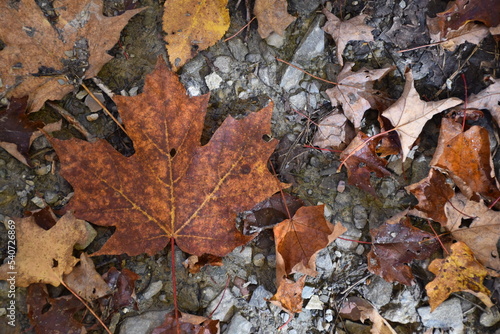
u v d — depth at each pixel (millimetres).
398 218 367
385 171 372
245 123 342
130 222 338
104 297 353
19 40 351
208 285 366
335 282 372
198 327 346
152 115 336
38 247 340
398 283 371
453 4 375
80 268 346
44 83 359
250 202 345
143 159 337
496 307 368
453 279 360
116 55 375
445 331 370
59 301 344
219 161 342
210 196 343
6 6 347
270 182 346
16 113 352
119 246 337
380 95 372
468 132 363
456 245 360
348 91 373
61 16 356
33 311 341
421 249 367
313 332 368
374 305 370
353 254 375
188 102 337
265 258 371
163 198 340
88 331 353
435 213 367
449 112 375
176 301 346
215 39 373
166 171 339
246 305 366
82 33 359
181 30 369
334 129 375
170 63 370
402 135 361
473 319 371
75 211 332
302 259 353
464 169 366
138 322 356
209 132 375
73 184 331
